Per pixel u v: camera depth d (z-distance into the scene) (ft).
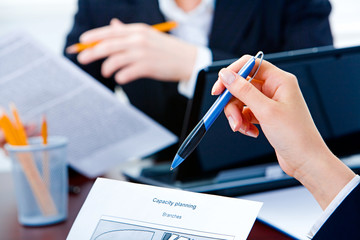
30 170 2.92
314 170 2.16
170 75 4.70
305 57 3.44
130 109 3.95
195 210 2.02
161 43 4.66
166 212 2.02
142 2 5.69
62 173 3.02
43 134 3.04
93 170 3.97
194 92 3.10
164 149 4.49
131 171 3.89
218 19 5.48
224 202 2.02
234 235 1.91
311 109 3.44
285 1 5.49
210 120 2.14
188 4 5.71
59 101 3.85
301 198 3.01
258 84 2.30
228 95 2.15
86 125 3.91
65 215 3.05
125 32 4.55
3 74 3.77
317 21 5.46
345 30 9.05
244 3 5.48
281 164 2.32
